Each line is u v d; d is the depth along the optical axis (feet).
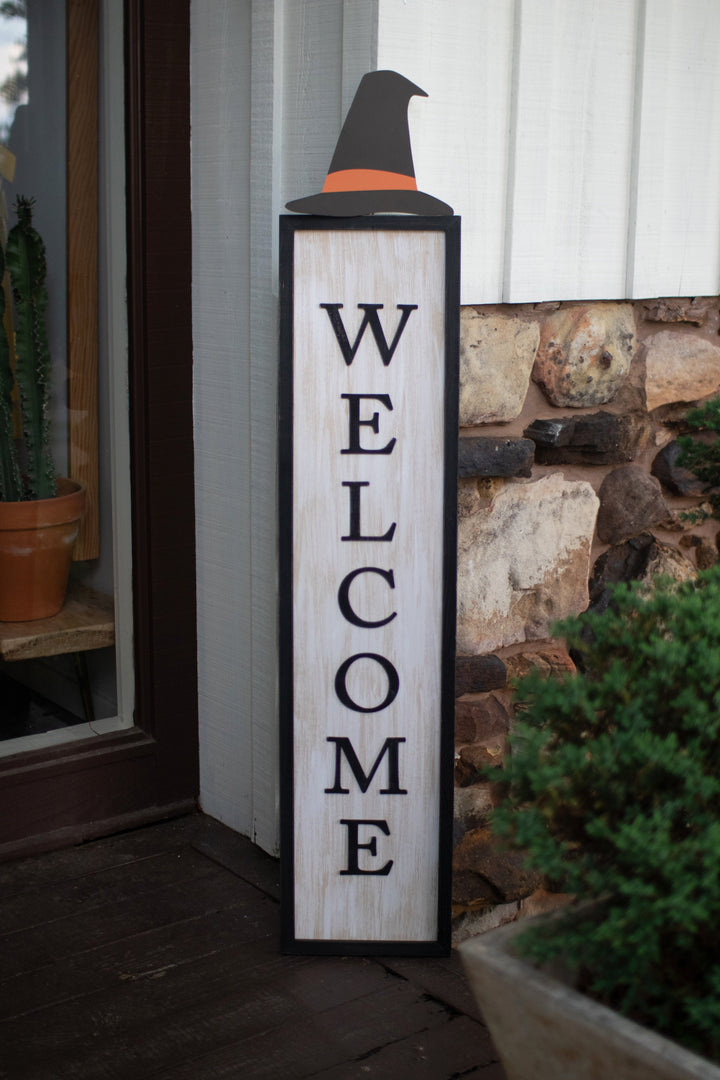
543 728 4.89
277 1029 6.36
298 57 7.11
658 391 8.23
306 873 7.04
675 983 4.33
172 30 7.86
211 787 8.93
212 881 7.99
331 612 6.85
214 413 8.27
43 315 8.18
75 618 8.59
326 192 6.55
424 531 6.80
